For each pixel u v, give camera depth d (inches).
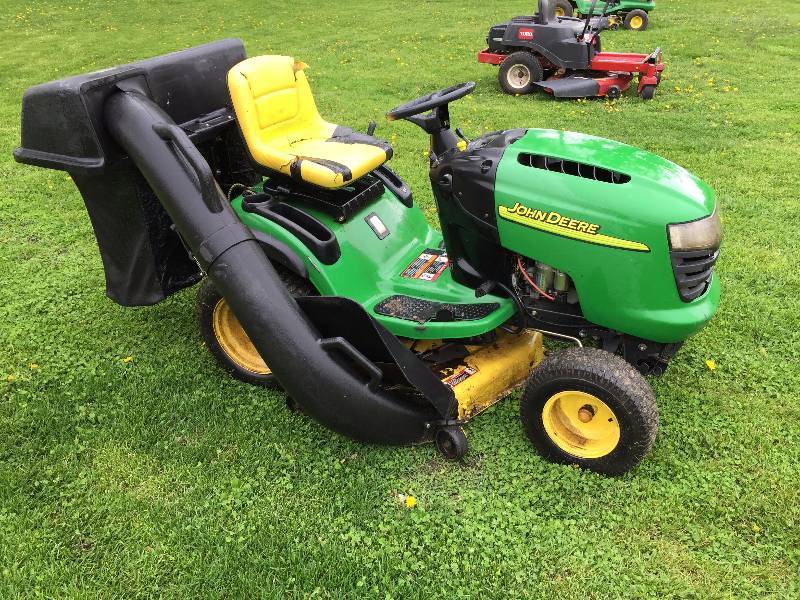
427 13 663.1
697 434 133.9
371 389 120.7
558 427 126.3
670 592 103.1
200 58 153.0
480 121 330.0
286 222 137.6
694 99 359.3
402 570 107.4
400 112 135.3
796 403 141.6
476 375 134.0
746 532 112.7
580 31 365.4
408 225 151.7
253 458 129.9
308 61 471.5
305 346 119.6
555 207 116.3
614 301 116.7
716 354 156.9
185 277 158.2
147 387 149.5
